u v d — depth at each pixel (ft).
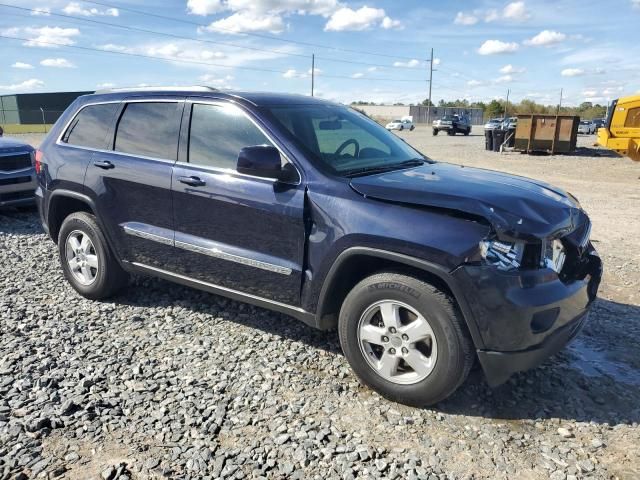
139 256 15.40
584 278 11.78
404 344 11.05
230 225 13.21
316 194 11.81
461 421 10.84
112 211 15.65
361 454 9.70
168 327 15.06
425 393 10.90
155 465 9.37
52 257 21.99
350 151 13.38
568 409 11.34
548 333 10.46
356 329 11.57
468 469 9.41
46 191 17.30
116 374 12.46
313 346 13.96
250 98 13.73
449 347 10.45
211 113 13.98
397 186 11.23
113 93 16.49
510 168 59.26
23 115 171.01
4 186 27.40
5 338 14.30
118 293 17.24
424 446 10.01
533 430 10.60
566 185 46.47
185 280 14.61
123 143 15.62
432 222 10.49
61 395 11.50
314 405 11.28
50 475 9.14
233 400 11.42
